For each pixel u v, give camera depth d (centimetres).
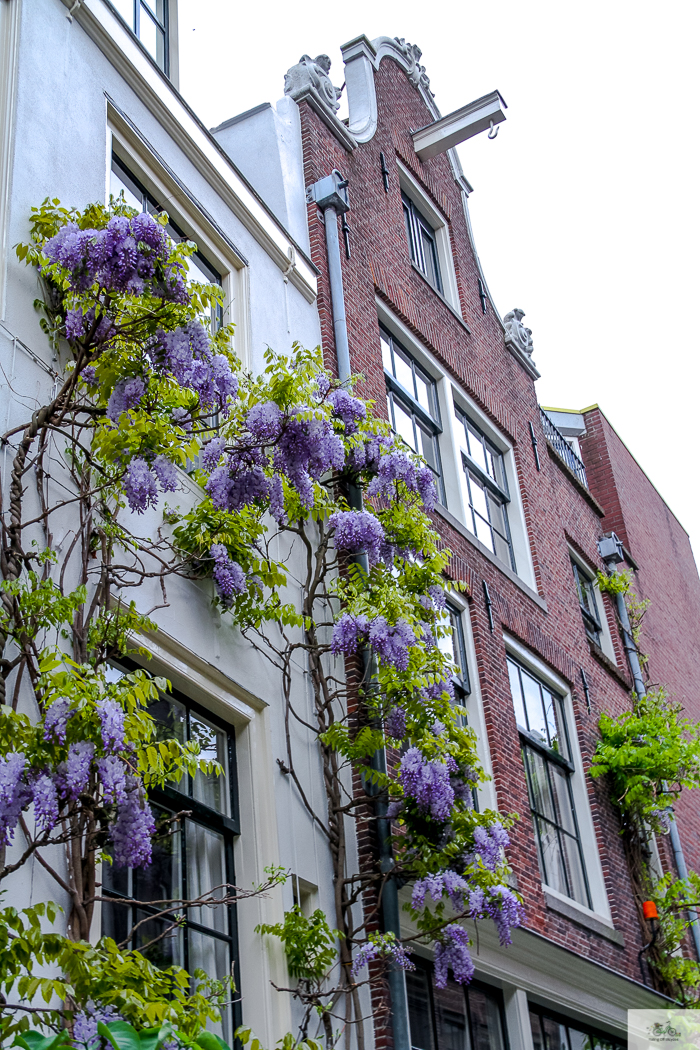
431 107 1492
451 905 884
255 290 930
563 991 1060
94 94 775
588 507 1730
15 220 655
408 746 902
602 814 1315
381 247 1206
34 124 700
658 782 1389
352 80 1341
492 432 1403
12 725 462
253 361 888
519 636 1240
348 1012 714
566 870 1206
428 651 809
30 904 520
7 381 612
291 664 818
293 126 1129
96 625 598
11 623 552
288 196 1063
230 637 758
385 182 1279
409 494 887
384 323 1189
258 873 713
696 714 2012
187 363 588
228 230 917
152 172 837
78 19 778
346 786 841
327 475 902
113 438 583
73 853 537
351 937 753
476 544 1210
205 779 714
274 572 747
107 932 585
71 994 458
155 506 718
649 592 2005
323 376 897
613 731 1380
